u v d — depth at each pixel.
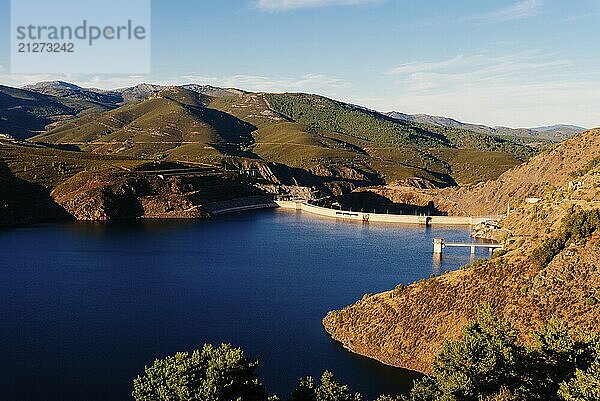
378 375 97.75
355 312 118.94
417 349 102.62
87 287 156.62
